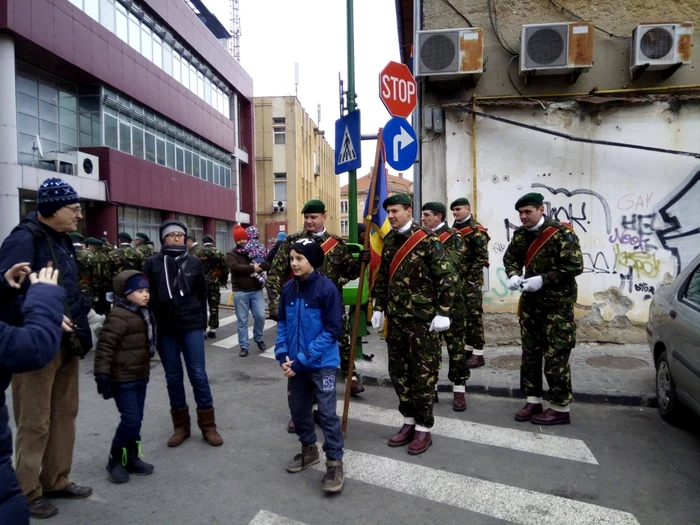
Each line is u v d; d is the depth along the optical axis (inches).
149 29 892.6
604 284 287.9
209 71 1175.6
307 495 138.9
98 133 744.3
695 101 276.5
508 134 287.7
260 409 209.8
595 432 180.9
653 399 206.2
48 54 623.5
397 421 193.8
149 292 165.2
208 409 172.6
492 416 197.9
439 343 167.3
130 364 145.8
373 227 207.5
